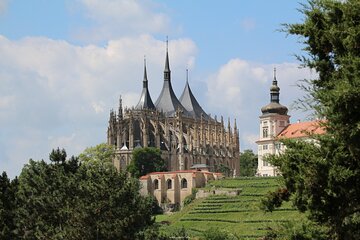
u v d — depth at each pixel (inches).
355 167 1862.7
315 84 1984.5
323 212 1888.5
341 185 1819.6
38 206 4697.3
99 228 4286.4
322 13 1999.3
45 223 4621.1
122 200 4488.2
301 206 1915.6
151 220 4817.9
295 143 1982.0
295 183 1909.4
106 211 4392.2
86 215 4315.9
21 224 4697.3
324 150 1881.2
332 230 1930.4
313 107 1908.2
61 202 4650.6
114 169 4911.4
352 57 1819.6
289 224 2073.1
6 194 4980.3
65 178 4803.2
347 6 1892.2
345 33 1877.5
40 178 5022.1
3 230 4635.8
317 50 2017.7
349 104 1769.2
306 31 2003.0
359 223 1905.8
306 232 2004.2
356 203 1863.9
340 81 1836.9
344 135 1806.1
